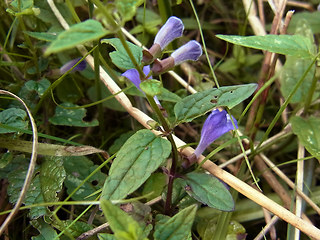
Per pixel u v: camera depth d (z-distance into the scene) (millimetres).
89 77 279
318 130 259
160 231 170
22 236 236
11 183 228
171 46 295
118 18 156
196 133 285
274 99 312
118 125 293
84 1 276
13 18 275
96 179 235
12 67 271
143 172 181
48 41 258
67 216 237
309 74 282
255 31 314
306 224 210
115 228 154
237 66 315
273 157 281
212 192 200
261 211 243
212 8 351
